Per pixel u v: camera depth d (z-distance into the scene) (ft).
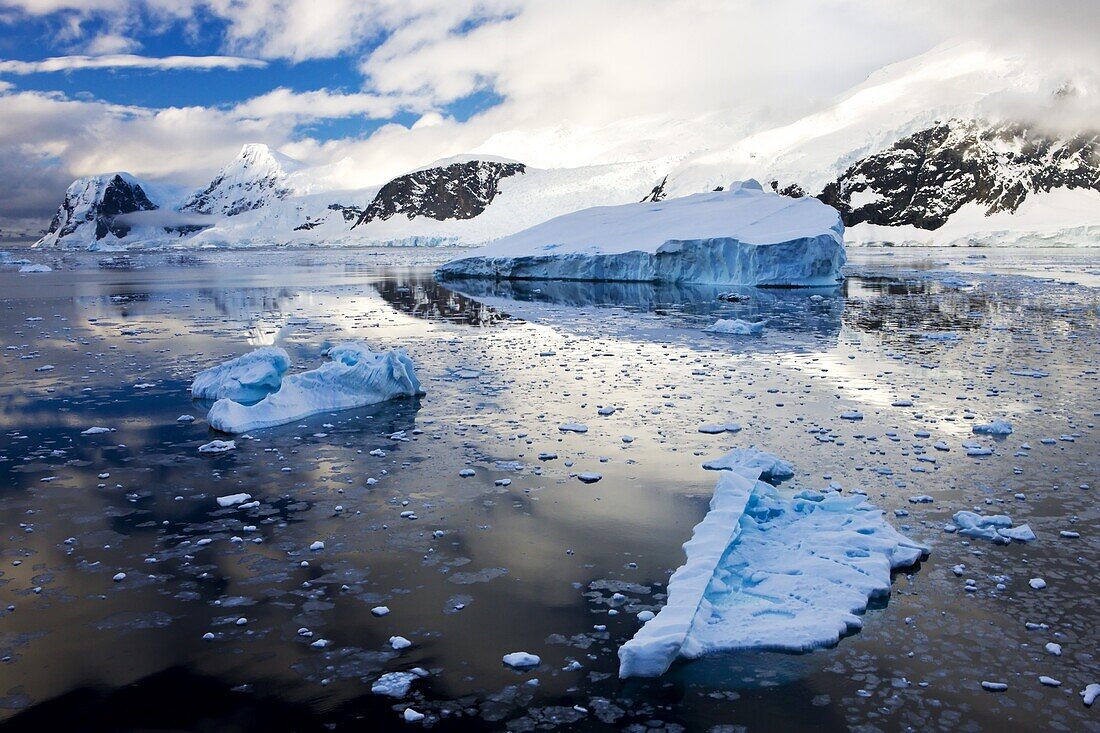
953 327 79.00
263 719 17.69
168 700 18.37
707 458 35.35
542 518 28.76
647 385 50.90
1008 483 31.50
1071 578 23.58
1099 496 30.01
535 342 70.59
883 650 19.99
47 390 50.39
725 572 23.47
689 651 19.67
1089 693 17.97
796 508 28.22
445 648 20.43
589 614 22.07
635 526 27.94
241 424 40.34
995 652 19.86
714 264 136.26
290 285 148.66
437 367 57.88
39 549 26.48
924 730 17.06
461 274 162.61
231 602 22.89
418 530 27.81
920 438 37.99
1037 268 184.65
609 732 17.16
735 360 60.08
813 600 21.86
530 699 18.35
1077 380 51.37
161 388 50.96
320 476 33.47
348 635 21.13
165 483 32.71
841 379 52.24
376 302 111.75
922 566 24.48
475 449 37.14
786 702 18.07
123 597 23.24
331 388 45.11
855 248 404.57
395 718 17.70
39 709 18.06
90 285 150.61
